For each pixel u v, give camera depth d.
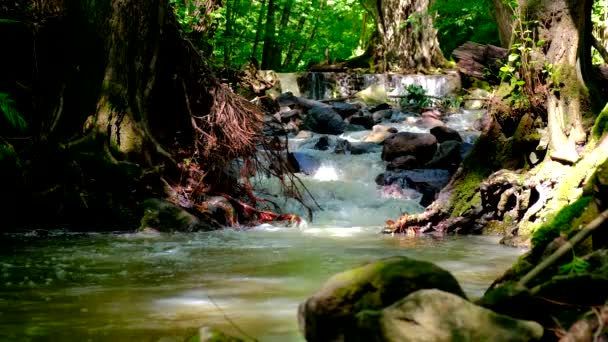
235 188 10.66
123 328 3.90
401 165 13.10
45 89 9.88
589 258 3.14
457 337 2.37
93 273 5.85
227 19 23.95
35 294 4.92
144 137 9.73
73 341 3.62
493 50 15.88
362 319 2.50
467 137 16.11
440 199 9.23
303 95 23.41
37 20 10.09
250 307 4.52
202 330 3.11
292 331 3.86
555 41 8.48
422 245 7.90
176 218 9.14
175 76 10.39
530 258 4.07
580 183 7.43
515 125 8.92
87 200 9.09
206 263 6.48
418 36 25.86
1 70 9.84
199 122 10.43
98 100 9.62
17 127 9.66
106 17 9.71
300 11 29.77
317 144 15.22
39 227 8.92
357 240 8.41
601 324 2.55
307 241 8.30
